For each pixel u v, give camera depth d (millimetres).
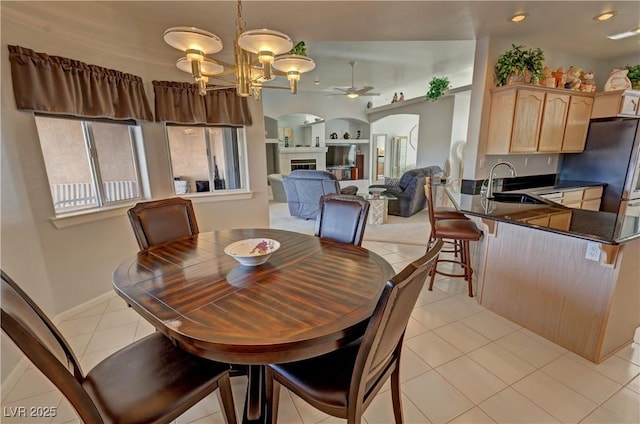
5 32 2115
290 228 5391
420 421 1551
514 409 1613
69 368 1191
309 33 3242
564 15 2906
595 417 1557
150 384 1197
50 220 2406
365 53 4855
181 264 1653
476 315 2512
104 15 2688
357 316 1122
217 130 3768
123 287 1382
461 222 2908
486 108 3645
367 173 10344
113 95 2742
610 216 2289
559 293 2080
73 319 2508
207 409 1658
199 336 1021
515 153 3604
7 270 1985
